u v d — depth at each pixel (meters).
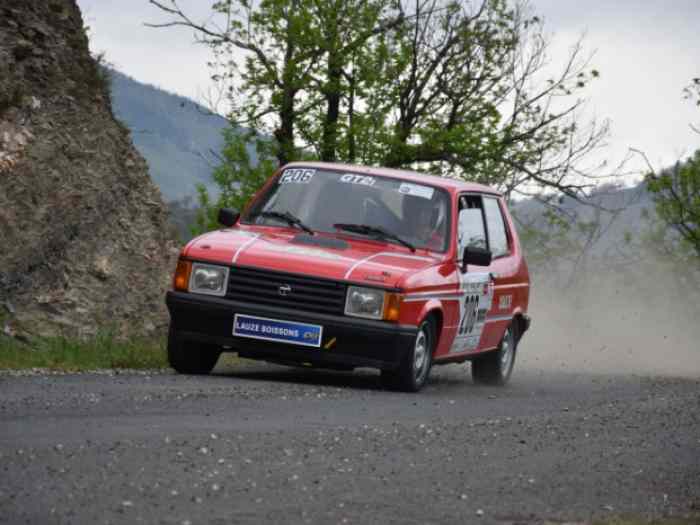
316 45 39.00
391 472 9.36
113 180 25.30
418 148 40.44
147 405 11.95
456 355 18.02
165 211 26.77
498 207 20.52
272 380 16.69
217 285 15.95
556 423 13.20
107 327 23.16
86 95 25.73
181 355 16.48
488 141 40.50
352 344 15.66
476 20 42.28
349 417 12.39
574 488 9.43
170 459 9.02
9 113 23.66
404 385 16.17
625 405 15.88
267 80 39.75
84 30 27.30
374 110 39.88
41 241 22.73
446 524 7.77
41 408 11.19
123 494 7.79
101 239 24.31
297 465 9.27
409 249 17.23
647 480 10.05
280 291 15.77
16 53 24.62
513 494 8.95
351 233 17.28
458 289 17.42
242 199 40.00
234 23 40.00
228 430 10.64
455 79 42.06
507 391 18.53
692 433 13.16
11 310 21.44
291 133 40.88
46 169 23.56
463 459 10.27
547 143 42.06
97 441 9.48
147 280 25.03
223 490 8.16
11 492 7.60
